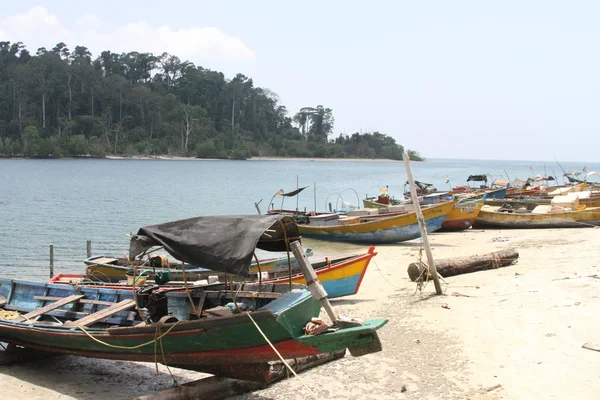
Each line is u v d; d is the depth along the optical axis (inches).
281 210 1246.3
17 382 401.1
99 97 5334.6
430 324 481.7
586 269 655.8
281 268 613.9
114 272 637.3
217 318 330.3
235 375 359.3
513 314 486.6
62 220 1382.9
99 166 3966.5
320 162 6599.4
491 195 1525.6
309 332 325.7
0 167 3521.2
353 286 583.8
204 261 335.3
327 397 354.3
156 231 357.1
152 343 362.9
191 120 5585.6
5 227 1259.8
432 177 4033.0
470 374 373.4
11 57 6156.5
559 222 1151.6
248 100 6491.1
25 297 485.4
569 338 418.0
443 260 686.5
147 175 3196.4
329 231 1096.2
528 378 358.3
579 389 336.5
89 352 402.9
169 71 6663.4
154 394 337.4
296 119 7495.1
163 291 433.7
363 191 2549.2
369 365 400.2
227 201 1952.5
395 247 1010.7
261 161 6023.6
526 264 722.8
